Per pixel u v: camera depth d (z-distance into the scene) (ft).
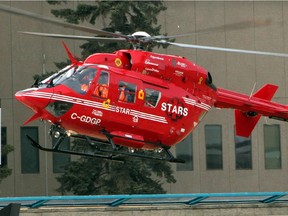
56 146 290.35
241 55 652.48
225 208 360.69
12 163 622.95
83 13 541.75
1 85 622.54
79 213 341.82
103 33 284.00
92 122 286.46
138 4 533.55
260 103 338.54
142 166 527.81
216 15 644.27
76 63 290.97
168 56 299.99
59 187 589.32
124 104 288.92
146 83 293.43
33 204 339.57
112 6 527.40
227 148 654.12
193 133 649.20
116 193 523.29
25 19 626.64
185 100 301.63
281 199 367.45
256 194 362.33
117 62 294.05
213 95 315.78
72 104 283.18
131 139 292.61
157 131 296.51
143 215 348.79
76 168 538.06
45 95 281.74
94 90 285.23
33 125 625.00
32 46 626.64
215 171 651.25
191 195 352.90
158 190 540.52
